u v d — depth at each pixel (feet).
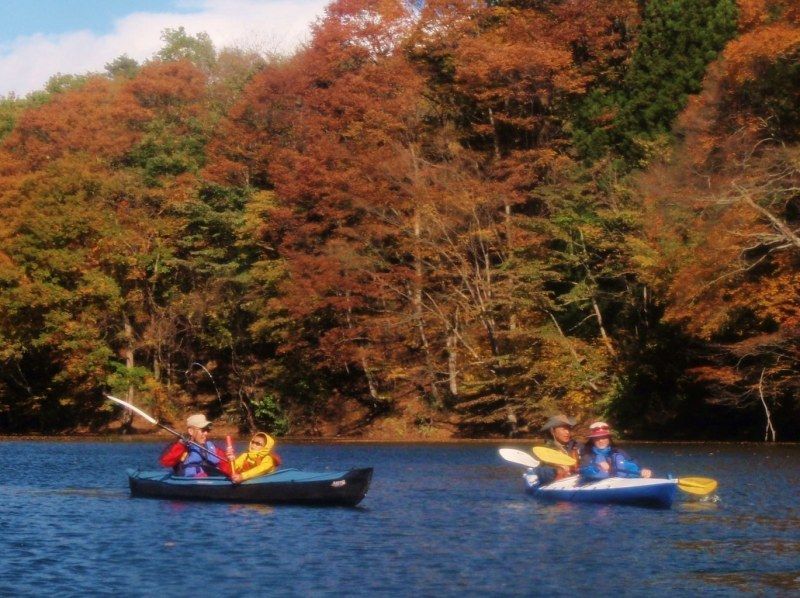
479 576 39.99
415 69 164.14
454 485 74.28
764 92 123.85
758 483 74.54
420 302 149.48
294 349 164.45
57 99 220.64
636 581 39.17
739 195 113.60
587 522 53.72
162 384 175.83
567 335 150.00
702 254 114.93
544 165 153.17
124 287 175.32
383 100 158.10
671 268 123.65
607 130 152.76
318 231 158.20
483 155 156.66
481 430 153.48
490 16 166.71
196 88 204.95
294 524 52.85
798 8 118.93
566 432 66.80
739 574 40.45
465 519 54.90
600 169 145.18
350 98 158.40
